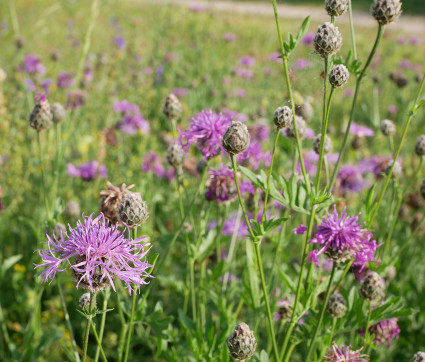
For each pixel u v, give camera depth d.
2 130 0.83
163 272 0.69
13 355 0.58
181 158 0.57
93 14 0.90
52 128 0.80
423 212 0.84
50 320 0.68
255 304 0.53
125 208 0.44
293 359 0.62
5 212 0.73
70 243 0.41
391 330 0.53
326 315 0.51
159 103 1.23
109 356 0.65
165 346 0.55
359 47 1.53
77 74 0.92
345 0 0.45
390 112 1.23
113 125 1.01
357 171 0.73
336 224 0.46
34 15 1.91
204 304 0.60
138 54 1.50
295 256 0.78
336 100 1.40
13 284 0.68
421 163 0.58
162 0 2.14
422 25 2.75
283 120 0.45
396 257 0.56
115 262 0.41
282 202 0.46
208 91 1.36
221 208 0.63
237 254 0.76
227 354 0.49
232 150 0.44
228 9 2.44
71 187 0.86
